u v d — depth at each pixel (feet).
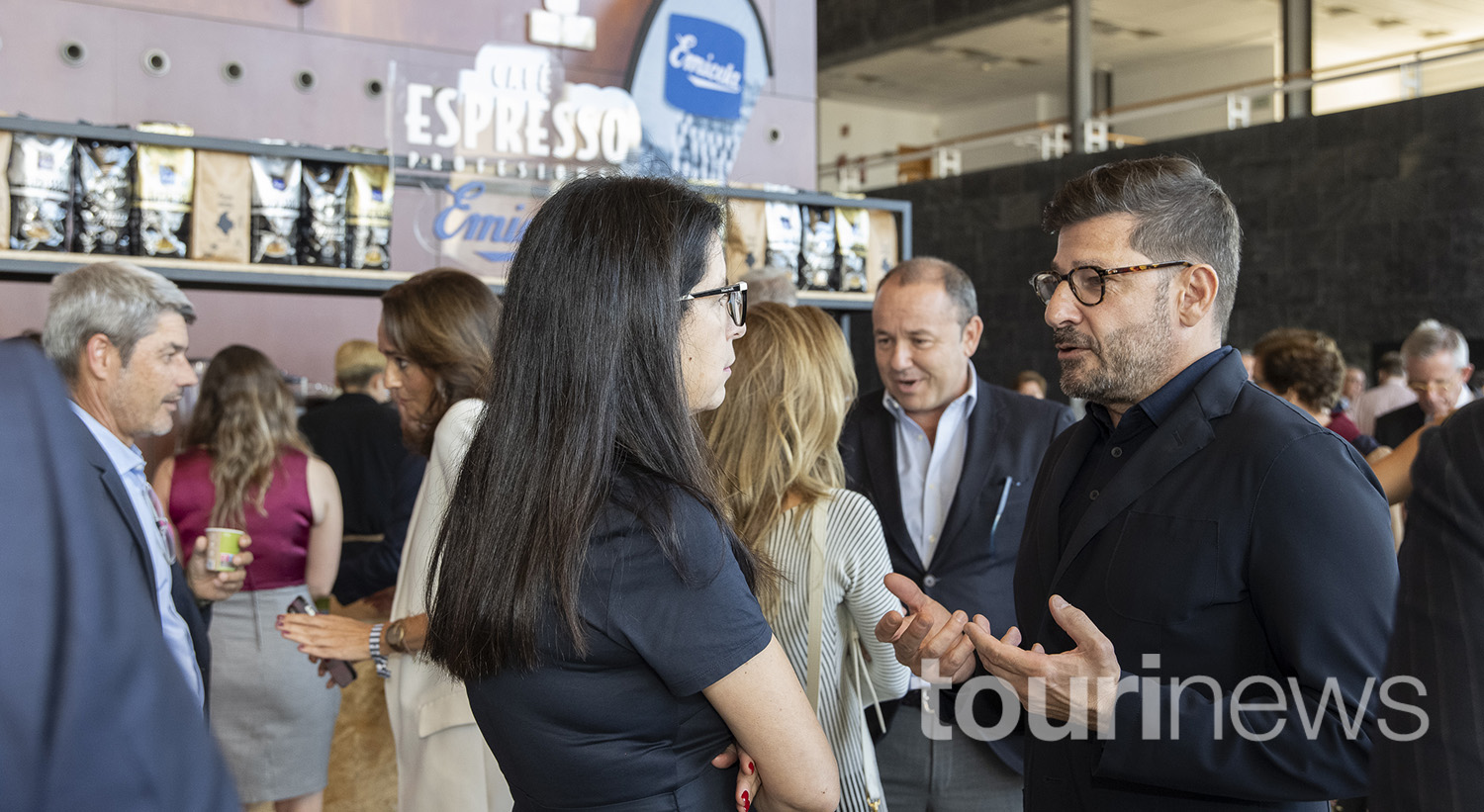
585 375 3.28
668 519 3.21
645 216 3.43
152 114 16.80
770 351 5.41
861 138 68.39
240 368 8.28
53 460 1.65
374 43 18.33
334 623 6.26
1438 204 28.63
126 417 6.13
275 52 17.61
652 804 3.29
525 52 10.15
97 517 1.69
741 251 10.05
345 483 10.37
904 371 7.49
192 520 8.16
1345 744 3.60
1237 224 4.50
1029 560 5.00
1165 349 4.32
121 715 1.55
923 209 43.16
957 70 61.31
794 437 5.35
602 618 3.18
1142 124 60.80
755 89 18.20
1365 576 3.72
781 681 3.36
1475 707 2.24
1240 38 55.06
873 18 50.44
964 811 6.61
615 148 10.58
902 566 7.43
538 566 3.19
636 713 3.26
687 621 3.20
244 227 8.43
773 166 20.21
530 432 3.32
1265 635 3.97
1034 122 65.16
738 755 3.50
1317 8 45.68
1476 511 2.39
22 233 7.59
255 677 8.05
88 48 16.33
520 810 3.56
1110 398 4.44
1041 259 38.88
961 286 7.56
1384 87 51.06
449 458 5.84
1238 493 3.97
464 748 5.91
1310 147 31.35
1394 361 20.61
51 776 1.47
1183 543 4.03
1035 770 4.61
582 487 3.21
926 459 7.76
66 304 5.98
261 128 17.54
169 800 1.57
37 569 1.55
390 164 9.12
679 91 17.16
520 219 10.16
